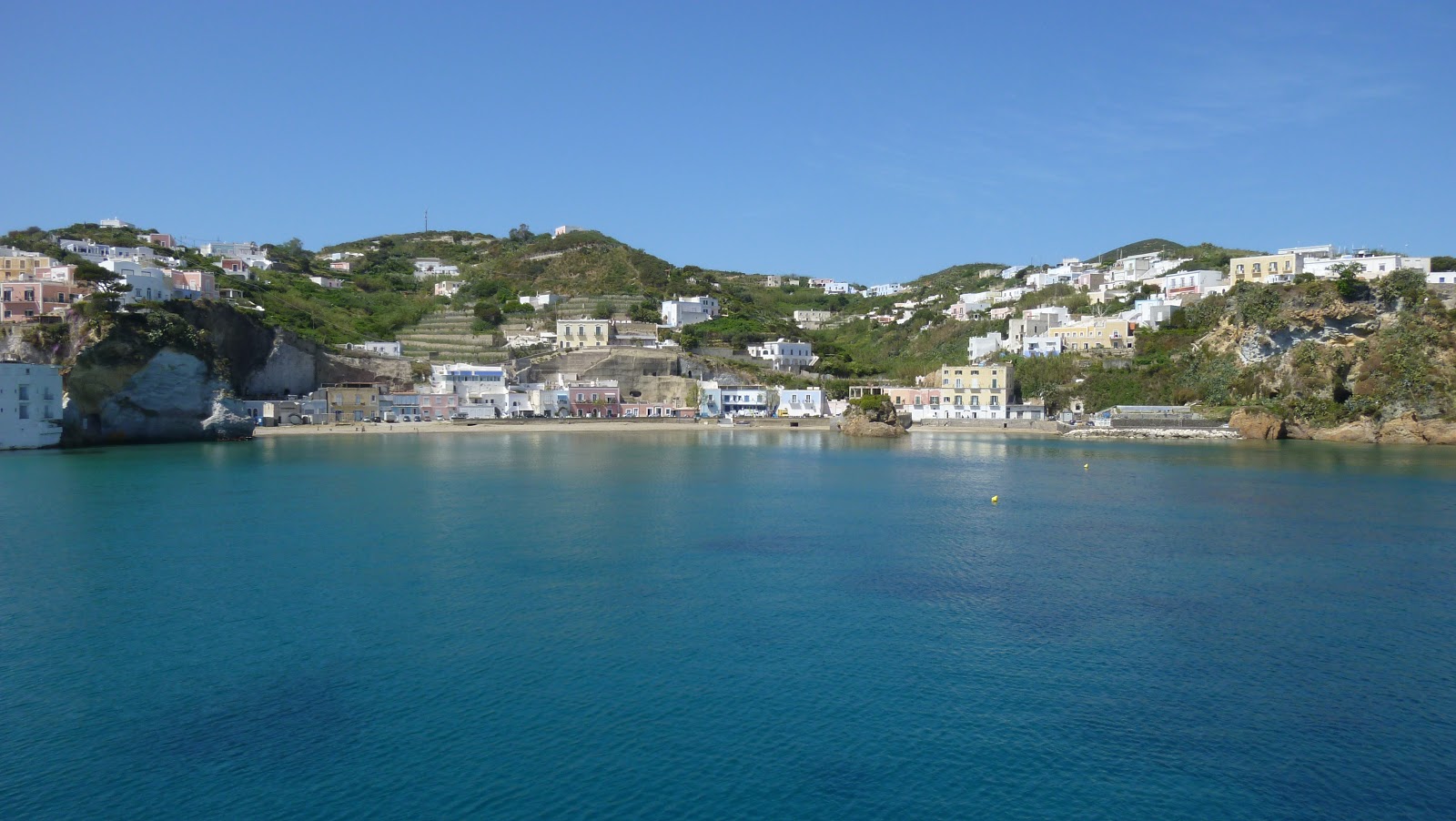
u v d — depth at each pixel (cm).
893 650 4203
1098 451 14512
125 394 14025
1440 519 7638
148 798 2891
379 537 6606
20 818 2770
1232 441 16675
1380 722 3459
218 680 3794
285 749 3209
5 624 4491
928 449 14850
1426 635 4428
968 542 6631
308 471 10662
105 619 4572
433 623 4550
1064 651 4203
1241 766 3127
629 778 3033
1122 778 3048
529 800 2900
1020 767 3120
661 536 6744
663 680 3834
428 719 3447
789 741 3300
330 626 4481
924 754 3209
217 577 5391
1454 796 2947
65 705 3541
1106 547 6450
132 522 7106
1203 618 4700
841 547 6406
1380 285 17175
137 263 17262
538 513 7706
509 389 19612
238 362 17212
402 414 18675
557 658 4075
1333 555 6188
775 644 4275
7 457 11794
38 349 13275
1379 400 16300
